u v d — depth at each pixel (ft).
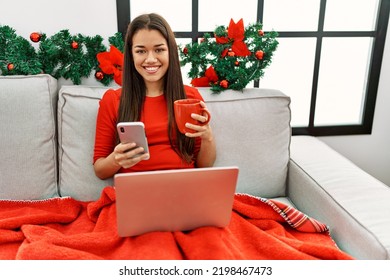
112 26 4.82
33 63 4.45
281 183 4.50
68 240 3.02
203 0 5.13
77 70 4.65
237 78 4.59
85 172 4.09
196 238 2.95
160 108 3.95
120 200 2.70
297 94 5.77
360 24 5.56
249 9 5.29
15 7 4.51
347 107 5.97
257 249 3.17
